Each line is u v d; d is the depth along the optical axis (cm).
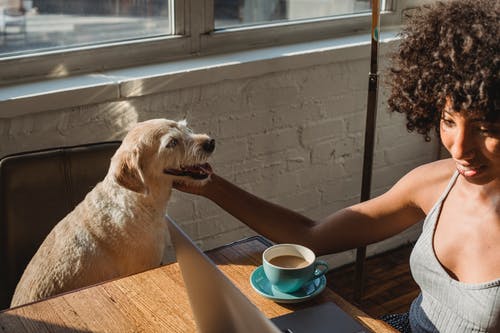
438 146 288
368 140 202
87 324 108
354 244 136
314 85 239
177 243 97
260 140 233
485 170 99
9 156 156
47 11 198
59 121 188
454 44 94
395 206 133
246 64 216
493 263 108
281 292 115
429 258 117
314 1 255
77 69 204
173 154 159
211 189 141
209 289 88
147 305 114
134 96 198
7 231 156
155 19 220
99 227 155
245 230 243
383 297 250
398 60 110
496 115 91
